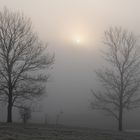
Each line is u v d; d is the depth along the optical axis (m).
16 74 30.77
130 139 25.89
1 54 30.41
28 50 31.39
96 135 25.88
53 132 24.62
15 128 24.94
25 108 32.12
